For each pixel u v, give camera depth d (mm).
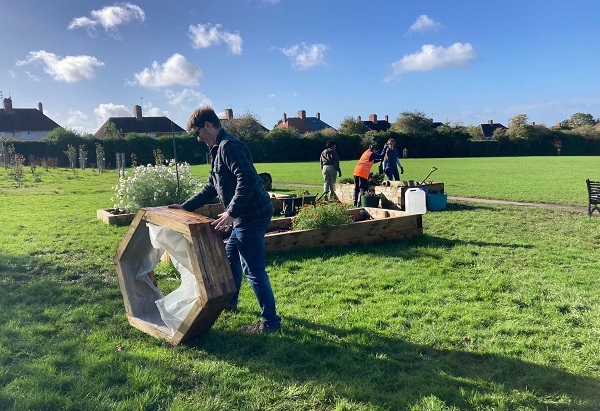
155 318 4152
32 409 2758
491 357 3523
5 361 3396
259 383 3143
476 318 4293
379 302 4762
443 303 4758
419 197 11188
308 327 4105
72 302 4809
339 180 14516
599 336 3910
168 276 5680
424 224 9602
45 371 3219
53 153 39469
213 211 10766
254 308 4605
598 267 6145
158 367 3293
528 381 3182
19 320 4199
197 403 2875
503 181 20453
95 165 34906
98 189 18078
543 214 10898
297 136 50656
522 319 4305
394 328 4082
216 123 3918
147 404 2838
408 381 3172
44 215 10859
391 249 7230
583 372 3309
